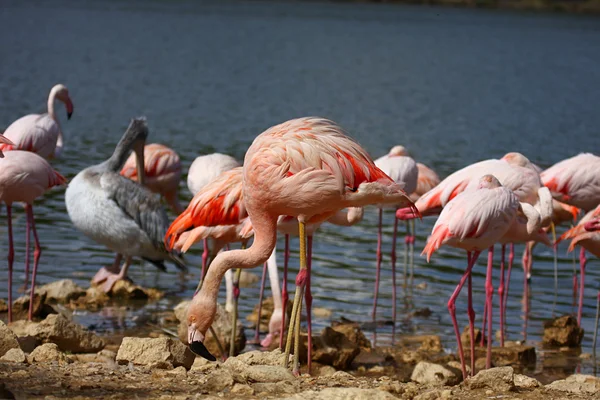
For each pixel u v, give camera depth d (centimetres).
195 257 1520
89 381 694
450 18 11169
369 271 1440
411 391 731
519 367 1035
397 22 10025
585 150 2878
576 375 832
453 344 1112
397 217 1178
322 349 992
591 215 1149
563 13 13212
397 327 1173
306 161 814
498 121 3581
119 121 3094
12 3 10156
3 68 4538
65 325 947
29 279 1297
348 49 6794
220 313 1066
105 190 1291
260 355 841
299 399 620
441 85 4878
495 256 1595
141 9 10238
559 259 1599
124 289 1264
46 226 1602
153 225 1309
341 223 1063
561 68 6059
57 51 5606
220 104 3766
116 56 5559
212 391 671
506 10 13550
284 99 4031
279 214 838
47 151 1442
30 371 721
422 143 2891
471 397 706
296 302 833
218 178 1047
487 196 979
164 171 1574
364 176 833
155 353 816
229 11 10769
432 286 1381
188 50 6212
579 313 1194
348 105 3916
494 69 5838
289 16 10294
